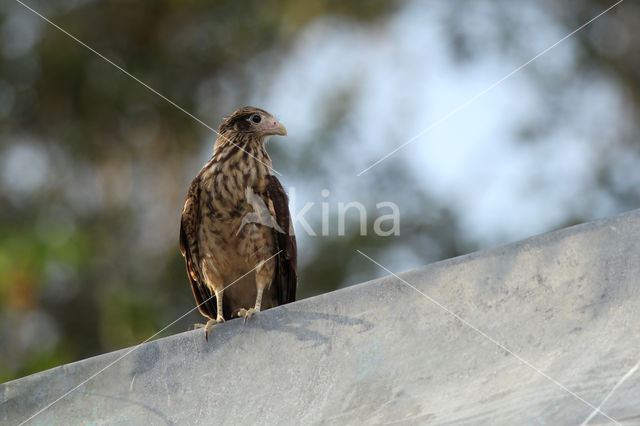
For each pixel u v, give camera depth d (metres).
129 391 5.34
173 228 15.59
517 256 4.95
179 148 16.17
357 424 4.66
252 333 5.32
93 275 14.28
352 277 13.71
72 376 5.47
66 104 15.83
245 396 5.09
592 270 4.79
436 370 4.72
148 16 16.34
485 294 4.91
